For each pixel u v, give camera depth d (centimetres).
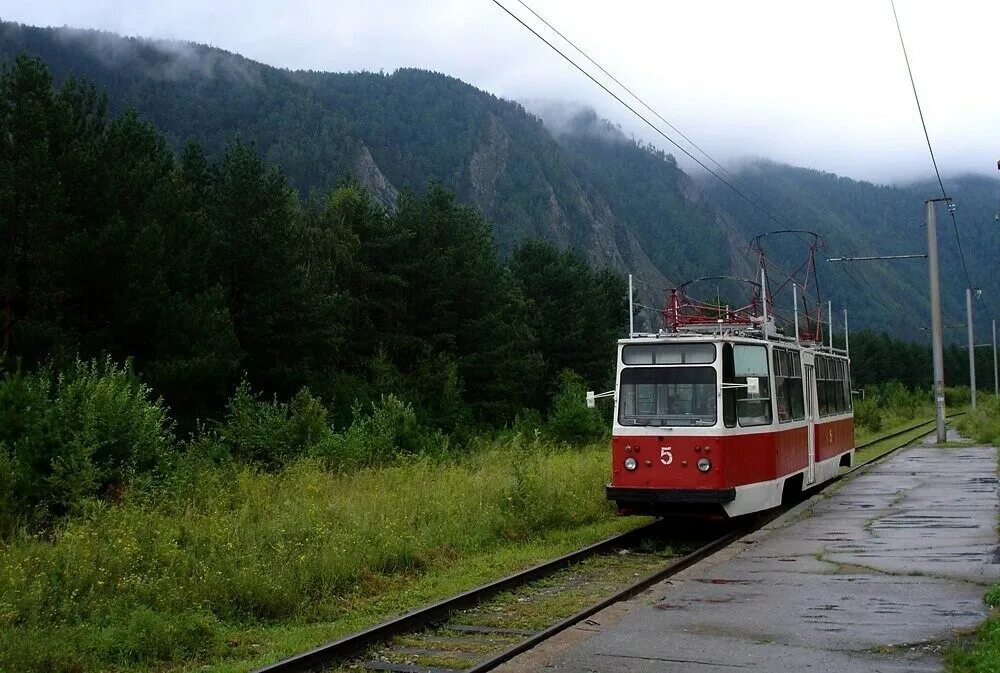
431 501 1614
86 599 959
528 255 5934
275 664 793
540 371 5000
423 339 4247
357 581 1162
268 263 3272
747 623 913
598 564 1328
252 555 1112
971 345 5953
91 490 1495
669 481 1520
